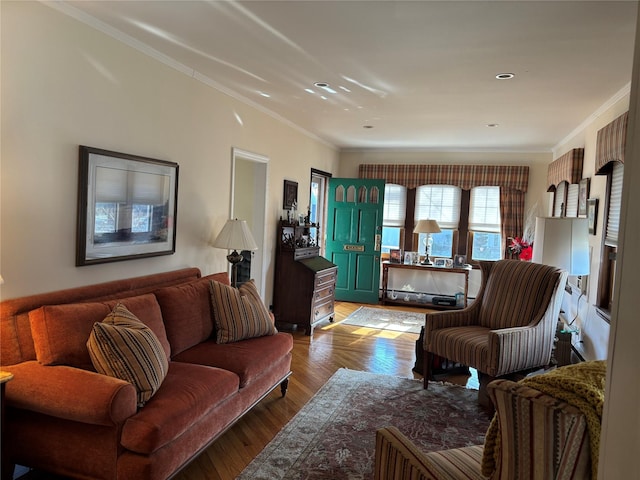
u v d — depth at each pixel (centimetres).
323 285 545
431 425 305
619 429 90
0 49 218
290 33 274
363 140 673
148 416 201
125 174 298
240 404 271
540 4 224
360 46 290
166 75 334
